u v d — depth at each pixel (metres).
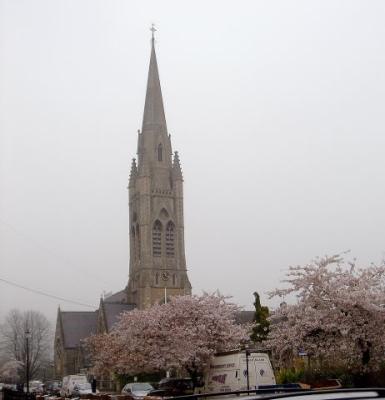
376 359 38.03
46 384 125.31
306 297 39.59
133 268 138.25
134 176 144.62
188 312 56.91
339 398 5.49
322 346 38.59
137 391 57.44
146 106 143.88
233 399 6.18
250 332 66.06
